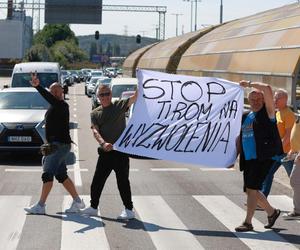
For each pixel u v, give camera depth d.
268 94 8.06
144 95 8.90
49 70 26.33
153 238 7.82
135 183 12.18
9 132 14.72
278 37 23.72
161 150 8.88
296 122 9.34
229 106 8.91
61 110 9.09
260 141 8.05
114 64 160.50
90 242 7.56
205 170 14.12
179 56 47.47
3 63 100.88
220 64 31.27
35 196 10.55
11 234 7.93
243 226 8.32
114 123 8.73
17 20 108.56
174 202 10.30
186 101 8.91
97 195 9.05
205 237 7.93
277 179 12.92
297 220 9.05
